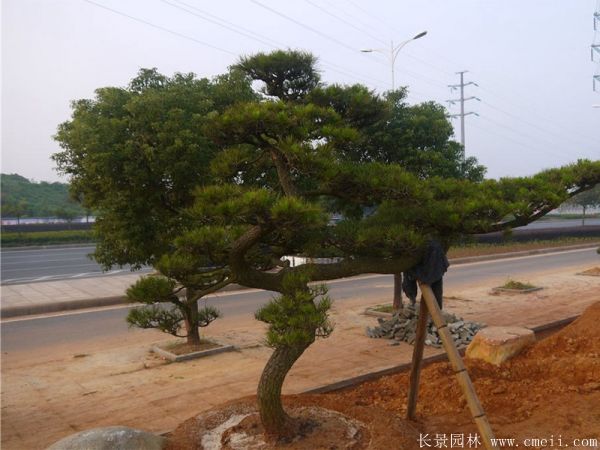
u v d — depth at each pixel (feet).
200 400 19.93
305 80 18.24
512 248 86.53
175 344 27.89
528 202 15.40
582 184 17.94
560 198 15.65
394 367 22.00
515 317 33.53
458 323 28.22
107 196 23.82
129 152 22.06
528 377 19.39
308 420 14.79
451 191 16.06
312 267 13.46
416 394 15.85
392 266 14.03
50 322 35.29
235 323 34.17
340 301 41.39
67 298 41.68
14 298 41.98
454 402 17.43
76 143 22.80
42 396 21.04
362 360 24.08
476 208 14.17
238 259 13.08
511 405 16.89
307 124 13.38
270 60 17.46
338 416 15.34
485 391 17.83
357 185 13.74
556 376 18.93
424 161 30.07
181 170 22.18
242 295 45.57
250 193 11.25
